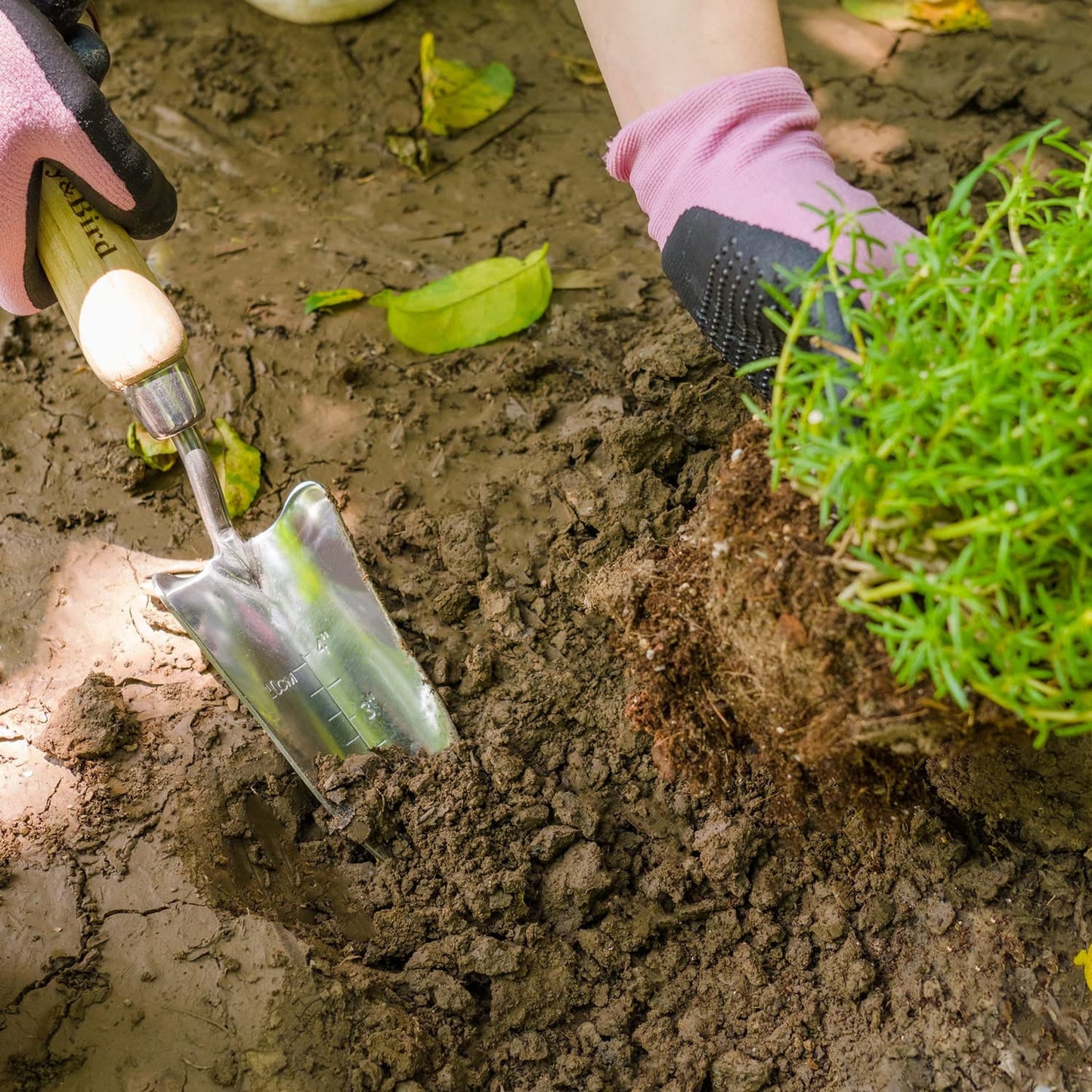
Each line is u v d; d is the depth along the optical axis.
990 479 0.75
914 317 0.78
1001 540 0.74
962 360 0.76
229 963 0.89
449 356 1.07
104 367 0.90
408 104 1.20
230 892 0.91
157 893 0.91
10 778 0.94
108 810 0.93
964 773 0.90
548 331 1.08
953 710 0.78
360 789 0.93
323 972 0.89
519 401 1.05
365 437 1.04
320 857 0.93
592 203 1.15
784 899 0.91
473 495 1.01
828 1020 0.89
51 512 1.02
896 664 0.76
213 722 0.96
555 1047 0.89
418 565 1.00
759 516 0.80
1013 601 0.76
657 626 0.84
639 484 0.99
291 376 1.07
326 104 1.21
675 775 0.93
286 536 0.96
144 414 0.92
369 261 1.12
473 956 0.90
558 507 1.00
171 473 1.04
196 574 0.96
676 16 0.86
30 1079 0.87
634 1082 0.88
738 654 0.81
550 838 0.92
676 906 0.91
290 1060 0.87
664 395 1.02
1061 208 1.11
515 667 0.96
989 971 0.88
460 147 1.18
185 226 1.14
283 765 0.95
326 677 0.95
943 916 0.89
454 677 0.96
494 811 0.93
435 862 0.92
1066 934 0.88
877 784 0.82
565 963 0.90
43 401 1.06
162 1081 0.86
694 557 0.84
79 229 0.90
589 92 1.21
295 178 1.17
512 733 0.95
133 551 1.01
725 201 0.84
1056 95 1.17
